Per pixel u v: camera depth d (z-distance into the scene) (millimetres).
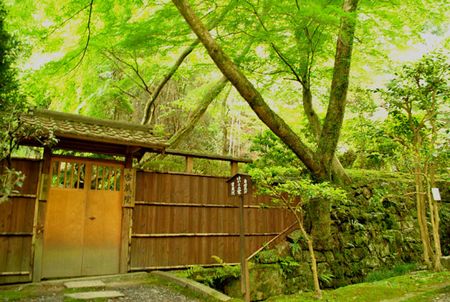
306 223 8648
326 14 6195
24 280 5602
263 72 9680
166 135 8117
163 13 7000
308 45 8234
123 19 7316
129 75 10922
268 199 8297
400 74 6676
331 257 8320
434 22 8594
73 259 6113
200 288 5383
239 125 17812
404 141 6906
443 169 7801
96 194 6488
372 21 8383
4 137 4430
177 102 12586
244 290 4941
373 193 9844
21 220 5738
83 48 7742
